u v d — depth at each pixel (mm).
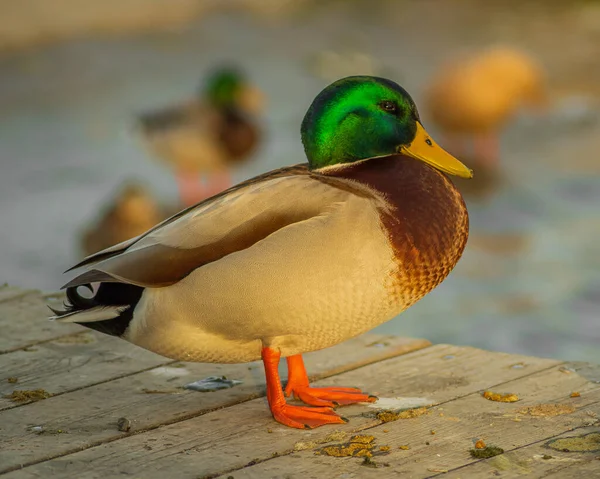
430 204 6395
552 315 14383
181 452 6285
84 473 6000
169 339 6555
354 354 7953
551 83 30453
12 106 27984
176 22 38062
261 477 5918
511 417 6688
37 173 22828
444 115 26125
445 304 14953
